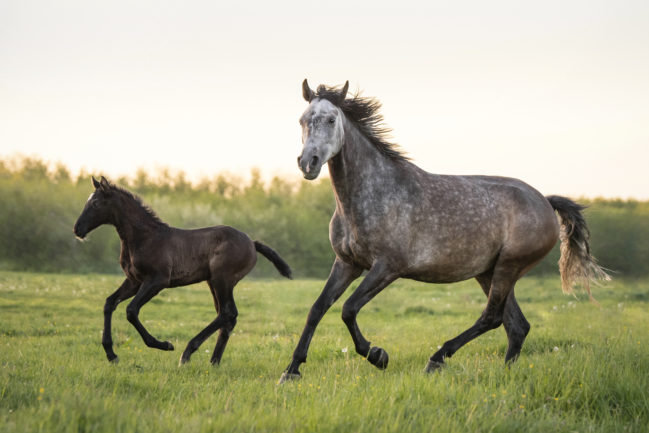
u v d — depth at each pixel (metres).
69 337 14.95
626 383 7.50
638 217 56.19
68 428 5.25
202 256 12.48
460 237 9.84
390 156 9.88
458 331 16.86
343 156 9.46
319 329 18.05
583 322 18.02
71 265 57.50
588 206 11.49
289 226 71.56
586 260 11.42
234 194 90.31
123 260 12.34
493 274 10.50
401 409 6.34
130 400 7.00
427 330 17.36
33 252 57.91
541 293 31.83
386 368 10.13
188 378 9.43
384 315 22.27
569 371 8.04
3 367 9.19
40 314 19.98
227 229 12.73
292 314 22.80
